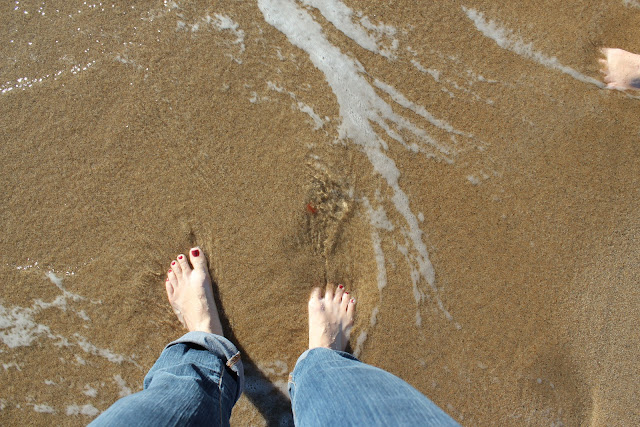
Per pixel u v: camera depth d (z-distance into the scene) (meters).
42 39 1.92
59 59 1.92
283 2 1.96
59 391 1.90
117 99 1.92
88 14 1.93
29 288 1.91
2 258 1.91
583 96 1.95
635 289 1.91
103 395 1.90
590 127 1.95
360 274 1.93
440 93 1.97
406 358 1.91
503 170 1.95
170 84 1.92
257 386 1.91
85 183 1.91
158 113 1.92
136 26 1.94
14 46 1.92
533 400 1.90
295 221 1.91
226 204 1.91
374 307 1.92
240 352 1.90
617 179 1.93
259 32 1.96
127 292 1.91
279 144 1.93
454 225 1.94
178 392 1.46
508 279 1.92
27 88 1.91
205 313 1.85
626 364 1.90
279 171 1.92
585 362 1.91
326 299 1.91
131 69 1.92
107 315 1.91
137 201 1.91
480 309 1.92
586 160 1.94
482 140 1.96
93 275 1.91
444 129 1.96
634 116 1.94
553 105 1.96
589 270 1.92
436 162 1.95
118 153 1.91
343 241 1.93
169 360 1.66
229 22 1.95
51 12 1.93
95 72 1.92
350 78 1.96
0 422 1.89
